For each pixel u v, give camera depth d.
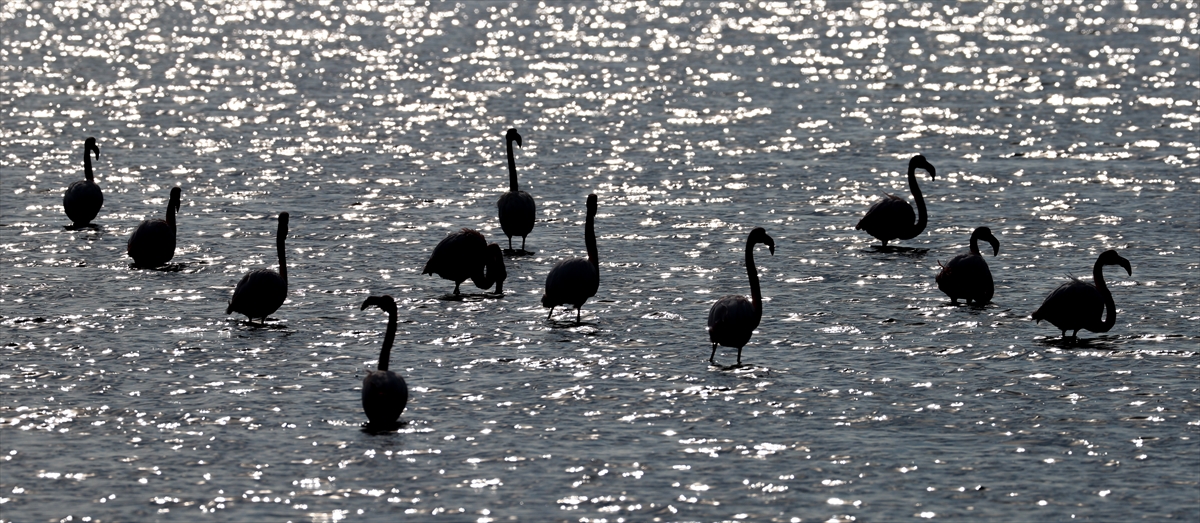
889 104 61.53
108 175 41.81
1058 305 23.94
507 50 90.69
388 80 71.75
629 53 88.31
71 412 20.08
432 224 34.88
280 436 19.22
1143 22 114.56
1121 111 58.72
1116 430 19.69
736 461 18.42
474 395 21.09
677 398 21.02
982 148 48.62
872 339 24.42
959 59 83.69
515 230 31.89
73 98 61.81
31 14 124.31
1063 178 42.22
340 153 46.88
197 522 16.38
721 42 96.94
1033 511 16.83
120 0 146.75
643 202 38.28
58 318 25.16
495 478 17.77
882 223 32.31
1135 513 16.75
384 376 19.47
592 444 19.03
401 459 18.39
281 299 24.78
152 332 24.36
